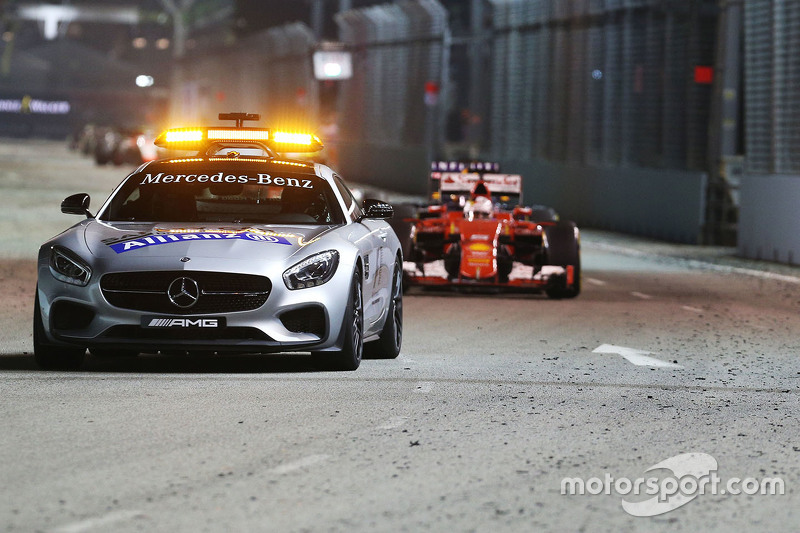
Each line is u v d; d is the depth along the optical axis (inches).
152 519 815.1
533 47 5206.7
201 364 1466.5
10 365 1423.5
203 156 1611.7
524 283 2352.4
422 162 6412.4
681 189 3978.8
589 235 4229.8
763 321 2129.7
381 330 1563.7
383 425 1131.9
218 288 1330.0
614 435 1119.0
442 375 1435.8
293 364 1485.0
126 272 1326.3
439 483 924.6
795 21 3380.9
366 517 828.6
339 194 1547.7
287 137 1704.0
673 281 2837.1
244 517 823.1
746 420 1210.0
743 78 4279.0
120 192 1535.4
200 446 1026.7
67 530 788.6
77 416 1135.0
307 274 1358.3
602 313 2181.3
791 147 3410.4
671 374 1504.7
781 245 3371.1
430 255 2423.7
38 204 4896.7
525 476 954.1
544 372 1488.7
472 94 6407.5
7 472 928.3
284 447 1031.6
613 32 4534.9
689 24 4013.3
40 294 1364.4
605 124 4591.5
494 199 2647.6
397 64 6889.8
